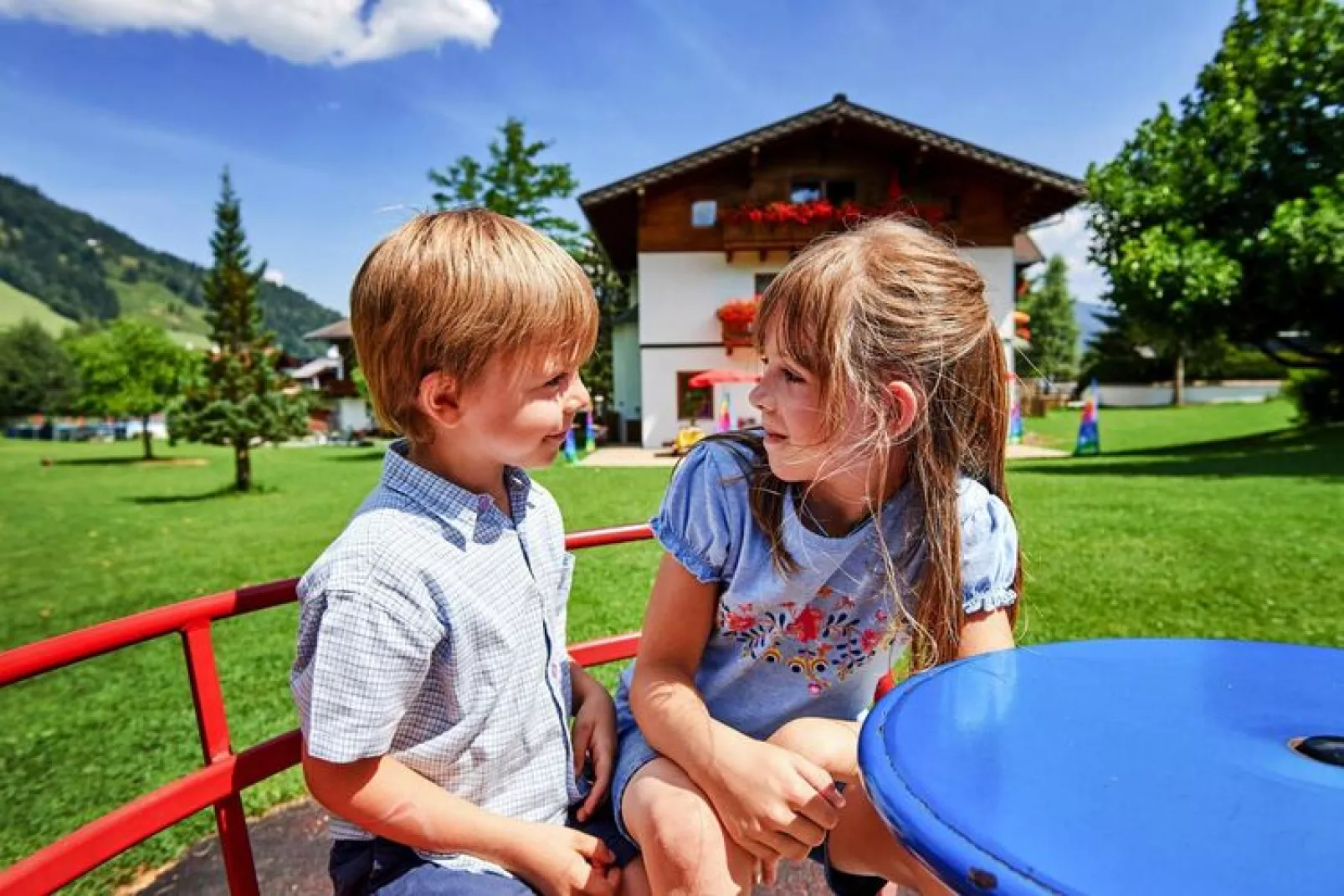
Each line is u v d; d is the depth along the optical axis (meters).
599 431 23.67
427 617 1.13
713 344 18.98
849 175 18.38
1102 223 15.27
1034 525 6.74
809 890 1.85
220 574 6.87
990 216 17.98
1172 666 1.05
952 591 1.20
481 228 1.23
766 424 1.19
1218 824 0.66
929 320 1.13
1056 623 4.02
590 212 19.03
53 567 7.41
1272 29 13.88
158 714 3.57
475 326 1.17
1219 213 14.17
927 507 1.17
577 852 1.15
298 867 2.13
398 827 1.09
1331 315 13.80
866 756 0.82
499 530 1.29
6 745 3.28
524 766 1.26
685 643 1.31
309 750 1.06
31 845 2.53
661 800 1.11
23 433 51.41
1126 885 0.58
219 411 14.42
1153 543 5.91
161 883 2.10
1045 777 0.75
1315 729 0.85
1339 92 13.05
